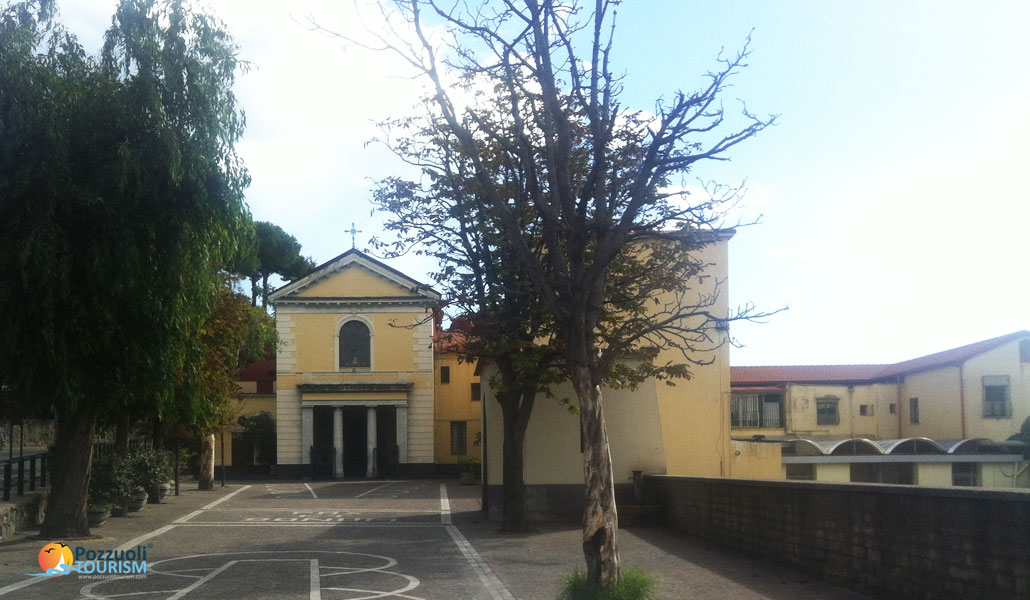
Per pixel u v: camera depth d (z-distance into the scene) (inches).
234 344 1226.6
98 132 668.1
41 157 643.5
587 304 425.1
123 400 722.2
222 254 747.4
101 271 661.9
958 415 1676.9
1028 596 314.3
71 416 729.6
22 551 650.8
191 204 700.0
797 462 1213.7
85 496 743.1
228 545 717.9
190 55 709.9
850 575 448.1
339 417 2081.7
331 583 514.6
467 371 2220.7
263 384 2456.9
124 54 699.4
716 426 1090.7
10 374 654.5
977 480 1272.1
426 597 465.7
